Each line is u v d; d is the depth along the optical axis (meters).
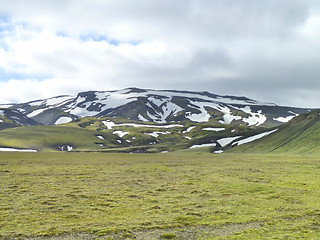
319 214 34.25
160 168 85.81
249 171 78.44
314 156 131.88
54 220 31.30
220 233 27.53
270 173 73.38
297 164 96.56
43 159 112.69
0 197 41.47
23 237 25.83
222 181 59.34
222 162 111.06
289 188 51.12
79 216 33.00
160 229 28.59
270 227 29.30
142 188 51.03
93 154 160.12
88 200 41.03
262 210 36.16
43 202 39.00
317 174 69.94
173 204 39.28
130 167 87.94
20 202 38.91
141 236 26.42
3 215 32.56
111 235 26.59
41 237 25.89
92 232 27.38
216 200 41.66
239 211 35.62
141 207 37.53
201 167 90.56
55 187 50.25
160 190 49.28
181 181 59.50
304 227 29.20
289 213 34.59
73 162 103.06
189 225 29.98
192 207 37.59
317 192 47.44
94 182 57.12
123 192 47.03
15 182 54.28
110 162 106.69
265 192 47.34
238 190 48.91
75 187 50.69
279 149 172.88
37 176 63.50
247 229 28.61
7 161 97.31
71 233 27.05
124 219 32.06
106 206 38.06
